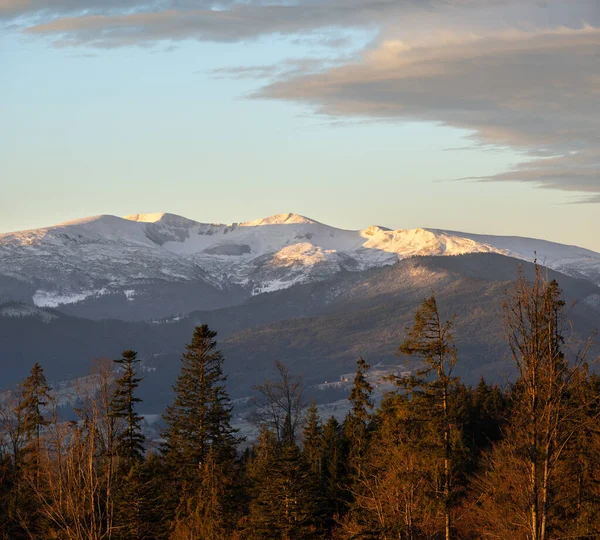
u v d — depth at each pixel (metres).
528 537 73.94
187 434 172.12
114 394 157.38
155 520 141.00
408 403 116.56
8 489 109.88
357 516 111.94
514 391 76.44
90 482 85.25
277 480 139.50
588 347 74.12
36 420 121.19
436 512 103.50
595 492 87.50
